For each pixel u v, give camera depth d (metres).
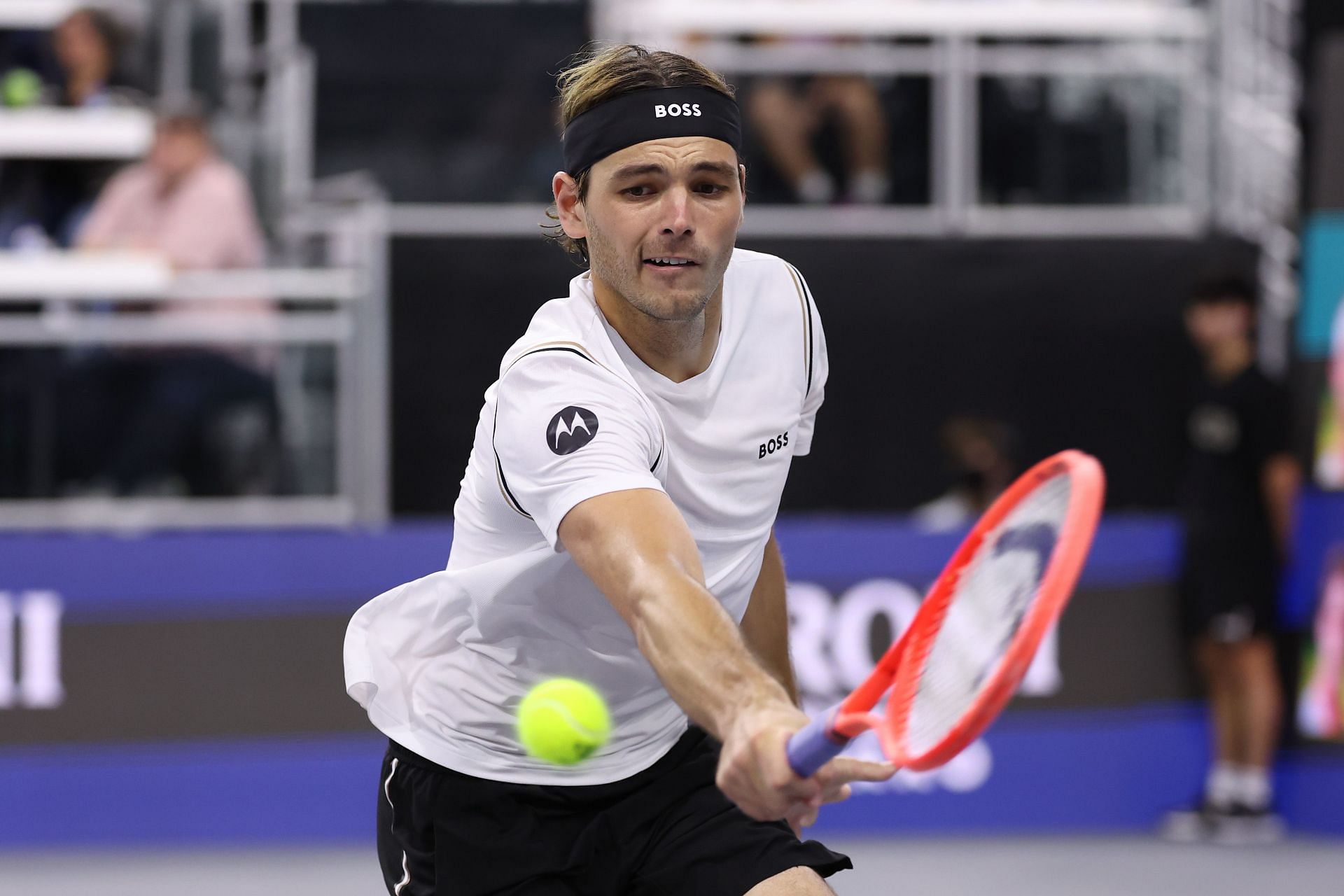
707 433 9.06
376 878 21.30
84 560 23.16
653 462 8.59
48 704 23.03
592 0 31.92
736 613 9.98
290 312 25.70
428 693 9.88
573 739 9.62
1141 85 30.58
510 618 9.40
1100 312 28.42
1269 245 28.97
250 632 23.44
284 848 23.22
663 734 9.96
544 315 9.06
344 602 23.62
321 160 31.91
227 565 23.42
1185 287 28.61
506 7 32.62
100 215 26.52
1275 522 24.05
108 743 23.11
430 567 23.77
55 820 22.97
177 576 23.33
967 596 7.88
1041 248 28.33
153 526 25.28
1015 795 24.55
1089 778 24.66
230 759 23.31
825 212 28.73
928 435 28.08
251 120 29.91
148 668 23.23
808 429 10.18
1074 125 30.53
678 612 7.08
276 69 29.53
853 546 24.09
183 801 23.19
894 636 24.09
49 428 25.27
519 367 8.45
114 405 25.45
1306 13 25.30
